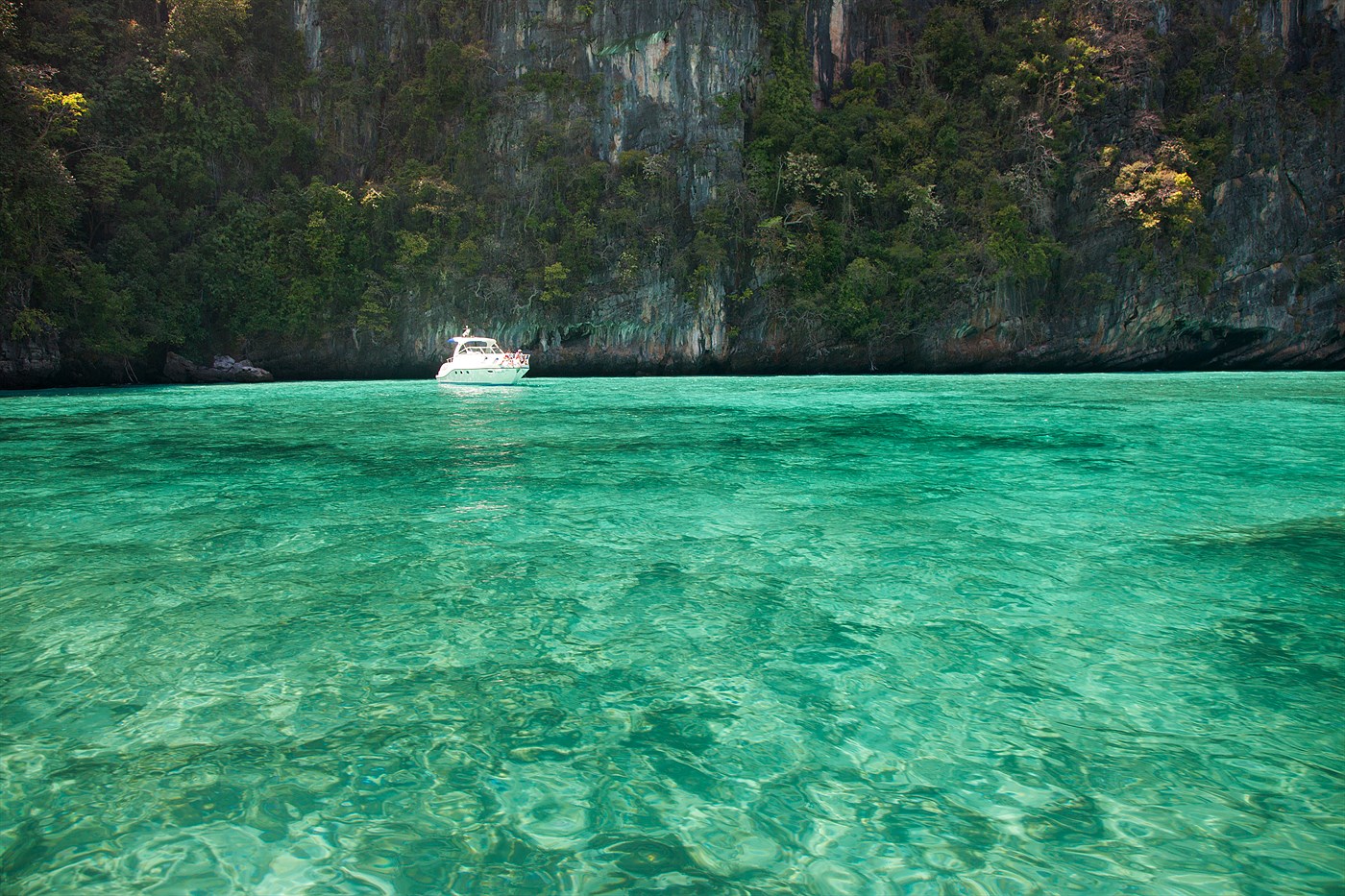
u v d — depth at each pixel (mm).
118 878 2410
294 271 44375
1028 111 51688
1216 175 50344
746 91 51125
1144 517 7402
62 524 7191
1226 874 2416
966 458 11391
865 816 2740
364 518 7500
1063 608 4844
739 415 18859
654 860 2504
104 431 15484
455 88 49250
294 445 13234
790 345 49312
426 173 48125
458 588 5289
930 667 3967
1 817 2729
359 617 4730
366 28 50875
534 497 8484
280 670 3943
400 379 47250
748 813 2758
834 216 50094
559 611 4828
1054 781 2947
